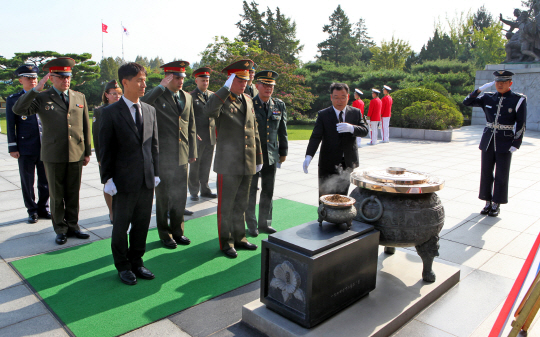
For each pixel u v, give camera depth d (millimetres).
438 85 22031
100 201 5570
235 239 3873
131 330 2412
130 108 3041
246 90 5070
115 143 2996
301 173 7660
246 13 41469
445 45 48062
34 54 33875
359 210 2791
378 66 43625
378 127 14281
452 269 3096
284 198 5797
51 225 4512
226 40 21391
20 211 5078
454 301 2783
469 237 4070
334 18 47344
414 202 2664
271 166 4191
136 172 3027
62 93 3943
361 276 2578
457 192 5953
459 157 9328
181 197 3900
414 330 2424
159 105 3834
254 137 3732
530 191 5949
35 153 4535
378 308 2521
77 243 3934
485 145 4730
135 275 3168
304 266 2268
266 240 2473
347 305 2520
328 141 3777
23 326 2439
